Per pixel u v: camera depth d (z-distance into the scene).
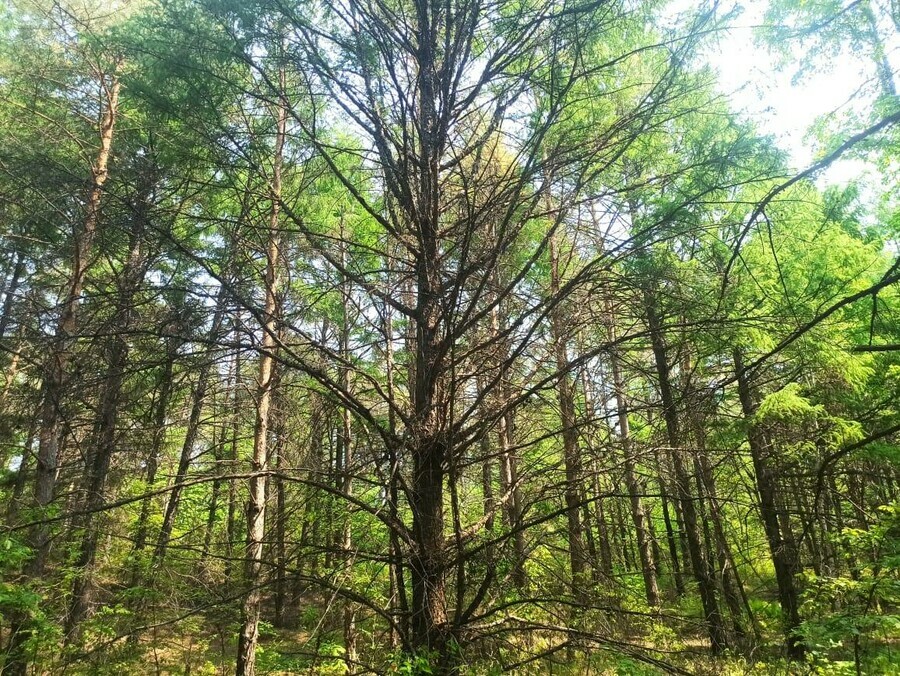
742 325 4.82
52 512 7.05
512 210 4.21
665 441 4.78
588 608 4.17
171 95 4.35
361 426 4.75
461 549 4.27
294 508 5.40
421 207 4.84
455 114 4.80
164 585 6.88
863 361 8.09
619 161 5.05
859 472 8.33
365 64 4.47
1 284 9.59
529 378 5.56
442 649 3.99
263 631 7.29
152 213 4.68
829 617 5.86
